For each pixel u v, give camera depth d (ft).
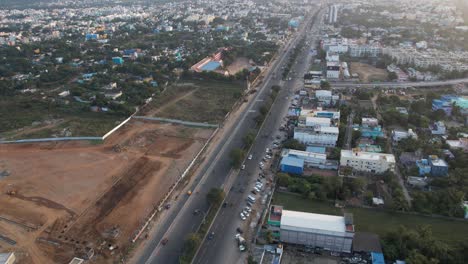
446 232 435.12
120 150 650.84
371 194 488.44
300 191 512.63
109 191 529.86
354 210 477.77
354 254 401.90
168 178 559.79
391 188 517.14
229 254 411.54
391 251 388.98
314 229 402.93
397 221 455.63
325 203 493.36
